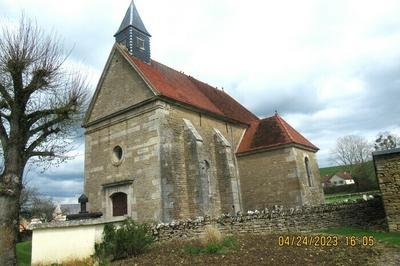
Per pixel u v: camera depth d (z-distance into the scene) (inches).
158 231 516.1
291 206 796.0
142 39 868.6
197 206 670.5
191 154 705.6
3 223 385.1
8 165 410.9
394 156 474.6
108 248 419.8
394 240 404.2
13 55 437.7
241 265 336.8
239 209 783.7
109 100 794.2
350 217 554.3
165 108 705.0
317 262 331.0
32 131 448.5
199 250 406.9
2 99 439.8
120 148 751.1
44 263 459.5
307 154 904.9
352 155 2824.8
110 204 735.1
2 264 373.4
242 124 961.5
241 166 891.4
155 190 650.8
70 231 462.0
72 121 504.1
